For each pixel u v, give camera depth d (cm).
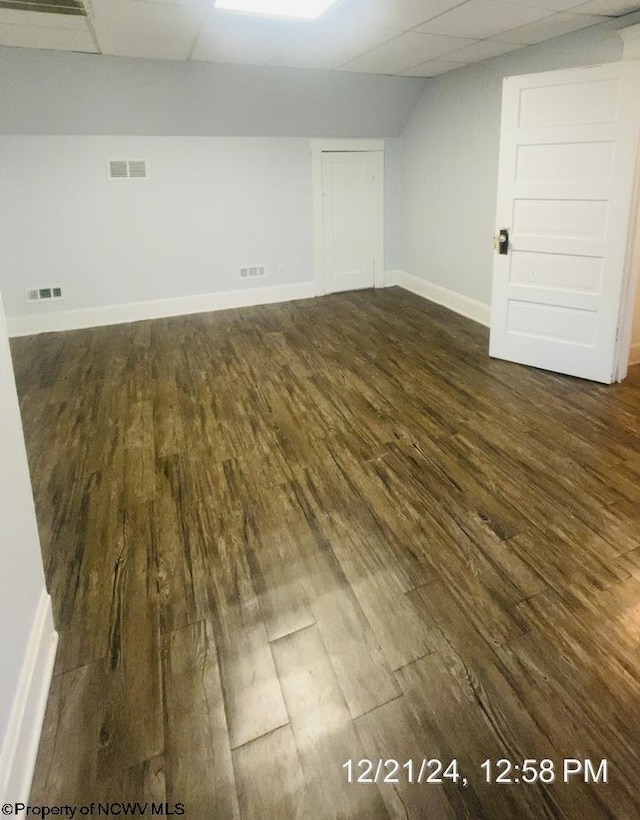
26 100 458
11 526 154
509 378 407
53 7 313
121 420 357
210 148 566
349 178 638
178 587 210
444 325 544
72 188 529
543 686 165
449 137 546
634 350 416
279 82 502
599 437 315
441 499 261
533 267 400
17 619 152
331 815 134
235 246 613
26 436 337
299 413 359
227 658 178
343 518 249
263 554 227
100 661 178
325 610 197
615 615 191
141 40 381
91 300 570
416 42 398
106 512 258
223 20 338
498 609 195
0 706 131
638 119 326
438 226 596
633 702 160
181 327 566
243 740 152
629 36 336
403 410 359
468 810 135
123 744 151
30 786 141
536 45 412
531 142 372
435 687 167
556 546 226
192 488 277
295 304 641
